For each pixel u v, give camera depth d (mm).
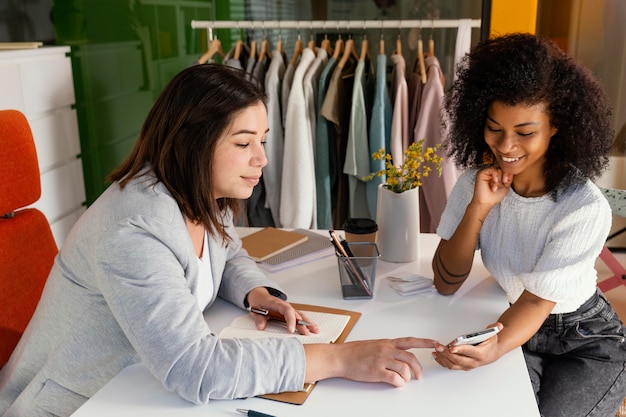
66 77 2721
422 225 2643
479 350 1070
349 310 1309
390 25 2500
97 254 1028
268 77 2484
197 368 975
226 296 1376
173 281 1027
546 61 1180
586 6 3020
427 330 1217
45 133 2557
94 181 3123
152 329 988
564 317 1359
